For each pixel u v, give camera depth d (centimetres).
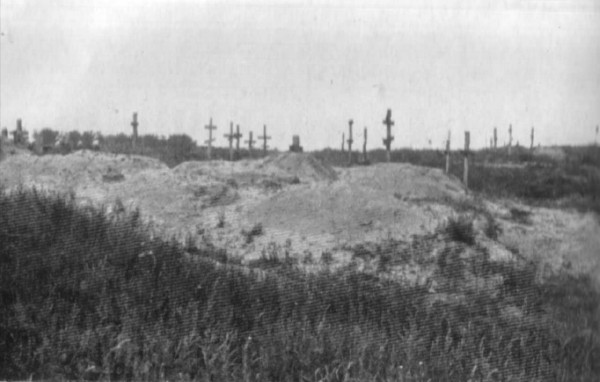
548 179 1862
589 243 1267
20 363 555
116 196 1356
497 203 1683
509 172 2002
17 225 774
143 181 1424
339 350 613
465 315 781
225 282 731
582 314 839
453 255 1081
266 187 1566
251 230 1226
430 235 1177
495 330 736
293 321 664
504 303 885
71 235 773
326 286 785
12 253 700
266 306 696
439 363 623
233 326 641
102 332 593
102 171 1510
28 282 648
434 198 1595
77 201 1240
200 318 639
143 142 2227
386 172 1744
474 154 2325
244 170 1695
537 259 1155
